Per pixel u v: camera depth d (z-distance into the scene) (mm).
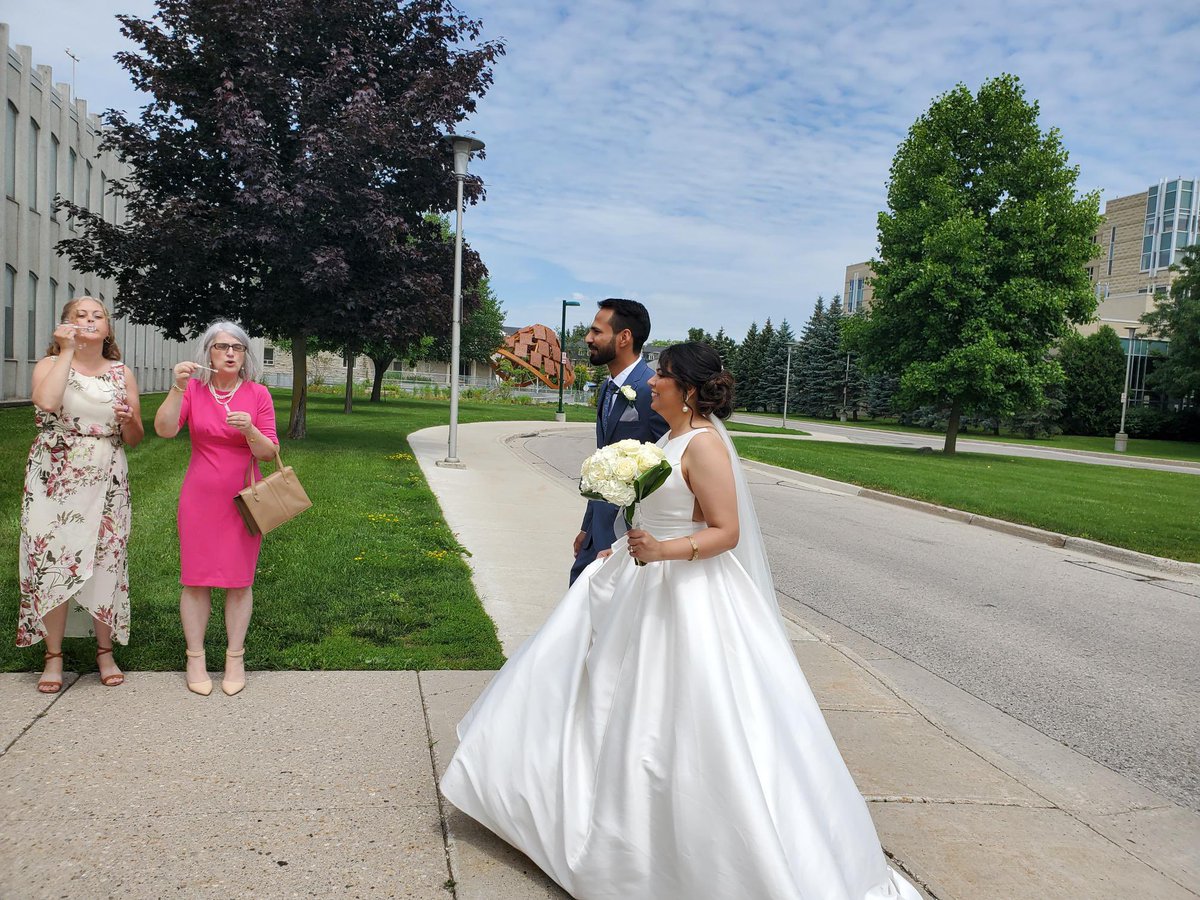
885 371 32844
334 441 18219
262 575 6445
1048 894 2930
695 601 2646
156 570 6305
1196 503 16969
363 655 4840
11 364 21750
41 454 3941
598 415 4047
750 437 34094
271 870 2727
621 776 2547
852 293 117562
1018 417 58906
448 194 17578
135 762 3406
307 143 14852
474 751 2910
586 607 2949
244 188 14852
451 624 5555
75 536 3957
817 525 12031
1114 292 84688
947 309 29109
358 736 3787
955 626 6863
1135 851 3322
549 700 2855
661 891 2477
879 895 2607
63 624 4094
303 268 15109
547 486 13992
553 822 2691
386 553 7566
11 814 2953
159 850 2793
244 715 3945
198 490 4031
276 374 60906
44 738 3572
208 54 15312
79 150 26219
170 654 4656
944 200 29031
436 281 16562
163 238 14617
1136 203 82125
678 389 2889
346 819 3070
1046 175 29281
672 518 2818
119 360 4246
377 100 15719
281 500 4055
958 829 3381
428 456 17266
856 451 28469
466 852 2902
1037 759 4301
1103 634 6848
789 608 7160
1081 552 11305
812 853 2412
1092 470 26281
